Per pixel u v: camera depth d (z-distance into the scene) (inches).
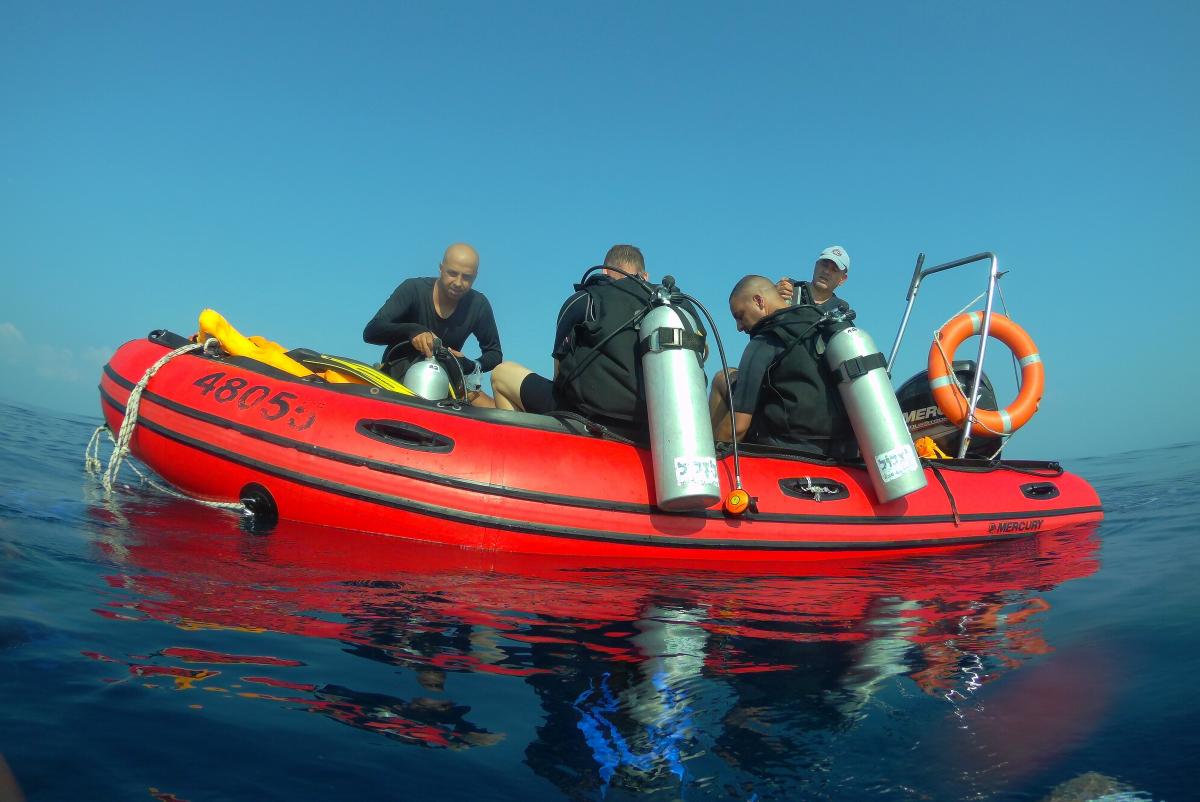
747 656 88.1
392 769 57.6
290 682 70.6
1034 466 222.7
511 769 59.4
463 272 199.3
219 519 139.9
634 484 150.7
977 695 75.8
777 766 61.8
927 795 57.3
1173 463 409.4
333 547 127.7
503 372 189.3
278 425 146.6
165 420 155.6
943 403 216.5
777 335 179.5
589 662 83.7
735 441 156.6
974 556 167.6
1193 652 83.6
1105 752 62.5
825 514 165.2
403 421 147.9
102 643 73.7
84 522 125.6
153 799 50.3
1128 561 144.7
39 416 380.2
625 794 57.0
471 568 124.6
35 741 55.2
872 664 85.7
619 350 156.0
